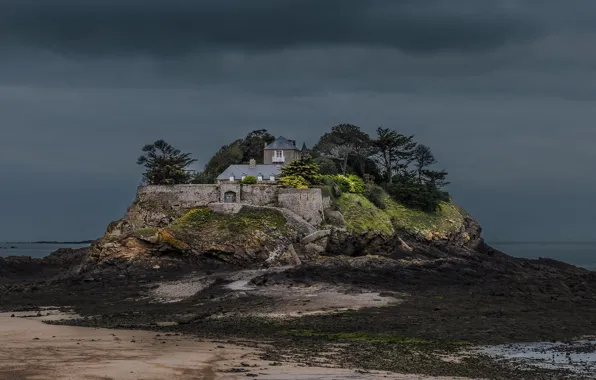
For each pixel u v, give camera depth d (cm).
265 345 5581
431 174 15400
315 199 11412
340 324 6769
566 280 10625
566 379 4497
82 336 5888
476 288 9338
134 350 5162
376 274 9831
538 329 6581
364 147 15050
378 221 11969
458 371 4688
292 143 14900
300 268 9812
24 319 7194
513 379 4469
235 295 8519
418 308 7706
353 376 4372
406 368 4741
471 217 14650
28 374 4234
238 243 10431
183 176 13200
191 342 5628
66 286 9725
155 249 10338
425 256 12231
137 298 8762
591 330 6600
